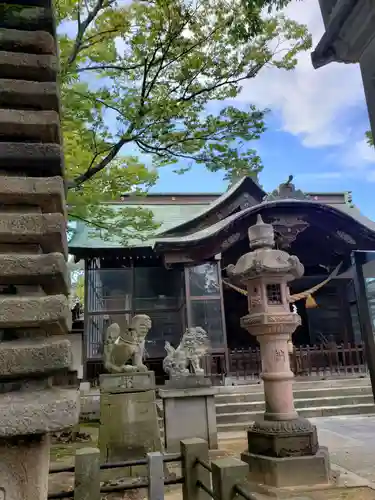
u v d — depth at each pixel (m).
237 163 9.06
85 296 17.02
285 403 6.54
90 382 15.44
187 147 8.80
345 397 13.32
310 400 13.14
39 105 2.54
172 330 17.27
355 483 6.05
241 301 21.02
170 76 8.86
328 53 2.71
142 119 8.34
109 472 6.57
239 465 3.31
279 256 6.75
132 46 8.70
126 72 9.02
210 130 8.59
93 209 10.12
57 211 2.45
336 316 20.77
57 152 2.38
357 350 16.59
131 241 17.41
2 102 2.49
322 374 16.19
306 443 6.16
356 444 8.77
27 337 2.21
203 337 9.95
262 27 7.30
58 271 2.18
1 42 2.61
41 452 1.99
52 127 2.42
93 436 10.54
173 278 17.83
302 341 21.08
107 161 8.91
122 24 8.49
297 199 17.11
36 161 2.36
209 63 8.66
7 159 2.34
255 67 8.88
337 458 7.66
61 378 2.79
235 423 11.87
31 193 2.29
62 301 2.13
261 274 6.68
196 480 3.81
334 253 19.61
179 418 8.77
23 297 2.15
